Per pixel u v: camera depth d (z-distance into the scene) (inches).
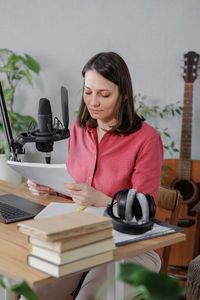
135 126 67.1
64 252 39.8
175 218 70.6
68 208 61.2
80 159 72.2
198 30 116.0
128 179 67.9
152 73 120.9
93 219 43.1
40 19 127.1
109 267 49.1
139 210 51.9
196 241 104.6
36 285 39.5
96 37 123.6
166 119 121.3
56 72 127.9
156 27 119.0
